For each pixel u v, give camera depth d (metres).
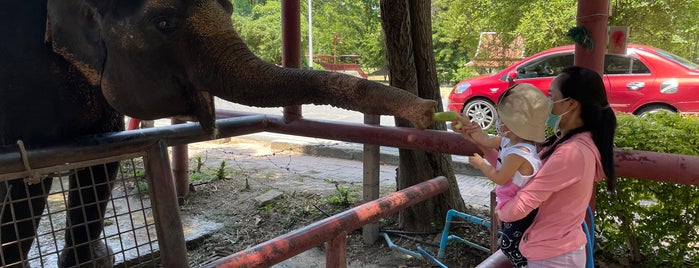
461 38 15.95
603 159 1.94
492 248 3.05
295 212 4.87
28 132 2.33
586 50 2.50
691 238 3.45
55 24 2.12
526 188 1.89
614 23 10.16
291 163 7.41
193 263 3.88
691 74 8.46
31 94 2.31
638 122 3.60
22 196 2.29
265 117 3.79
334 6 33.31
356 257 4.00
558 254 1.91
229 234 4.41
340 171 6.88
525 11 12.24
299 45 3.99
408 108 1.70
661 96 8.55
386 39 4.03
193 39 2.08
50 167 1.73
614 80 8.90
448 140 3.04
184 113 2.30
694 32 10.82
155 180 1.95
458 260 3.88
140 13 2.05
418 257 3.78
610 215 3.71
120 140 1.92
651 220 3.54
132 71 2.14
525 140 1.94
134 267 1.88
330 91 1.90
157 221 1.94
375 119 3.64
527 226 1.98
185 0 2.08
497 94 10.00
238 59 2.07
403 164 4.41
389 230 4.41
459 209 4.48
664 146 3.38
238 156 7.94
